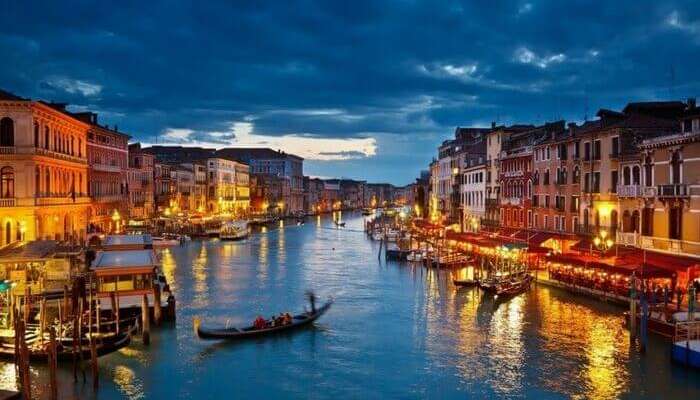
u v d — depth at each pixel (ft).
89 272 122.11
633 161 138.82
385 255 225.15
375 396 80.74
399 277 173.58
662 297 111.96
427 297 140.97
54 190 179.52
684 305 107.65
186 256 226.99
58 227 182.29
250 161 623.36
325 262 211.20
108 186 243.40
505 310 123.75
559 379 85.20
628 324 105.81
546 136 192.95
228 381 85.61
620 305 121.70
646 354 92.48
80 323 91.04
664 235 126.41
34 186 161.89
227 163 453.58
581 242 151.33
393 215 594.24
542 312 120.98
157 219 301.22
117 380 84.94
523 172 205.26
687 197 118.62
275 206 565.53
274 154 633.20
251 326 107.04
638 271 108.47
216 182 429.38
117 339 92.32
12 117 160.04
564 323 112.37
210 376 87.25
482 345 100.94
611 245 139.23
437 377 87.10
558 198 178.09
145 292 110.22
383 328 111.96
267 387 83.71
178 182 369.91
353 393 81.76
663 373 85.51
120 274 114.52
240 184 489.67
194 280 167.12
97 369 81.87
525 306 126.52
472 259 195.42
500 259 165.58
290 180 626.64
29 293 103.30
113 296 102.83
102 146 236.63
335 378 86.99
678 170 123.34
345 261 214.28
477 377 86.84
